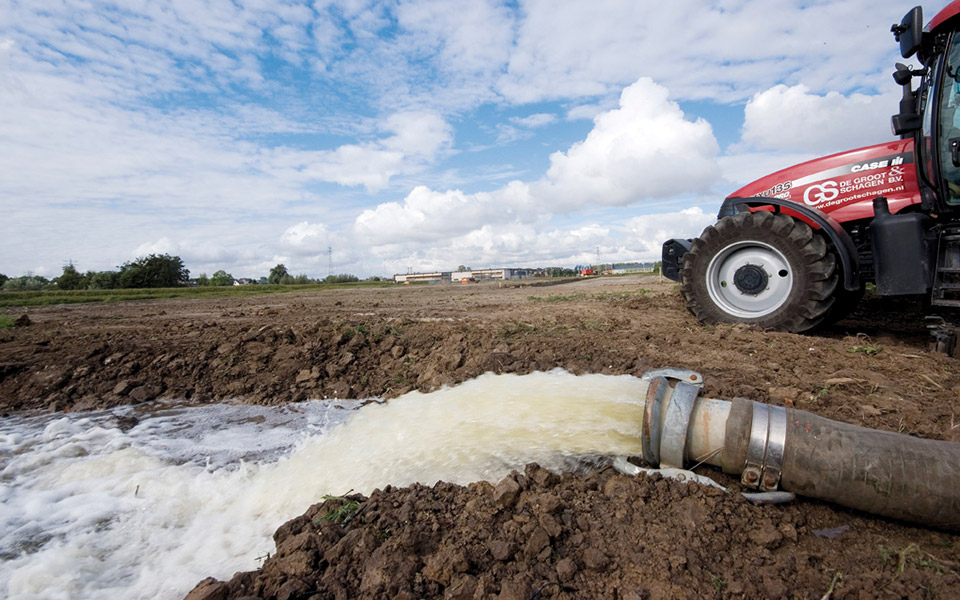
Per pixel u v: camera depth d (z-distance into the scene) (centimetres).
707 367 389
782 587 165
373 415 389
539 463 271
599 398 348
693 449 230
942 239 417
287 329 566
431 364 474
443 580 179
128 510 278
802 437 207
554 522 201
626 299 945
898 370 370
